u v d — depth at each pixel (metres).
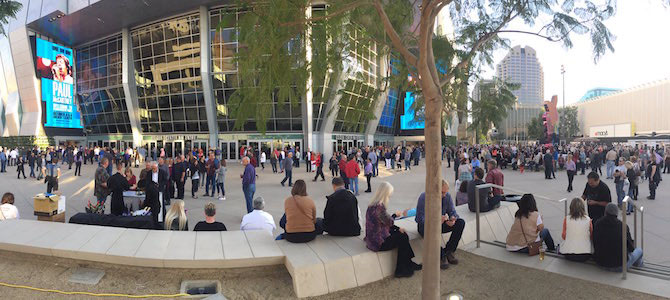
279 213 9.74
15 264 4.60
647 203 11.34
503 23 4.83
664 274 4.72
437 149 3.54
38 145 40.44
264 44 3.35
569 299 3.95
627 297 3.94
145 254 4.27
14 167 27.25
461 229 5.08
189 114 35.81
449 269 4.91
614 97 119.88
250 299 3.91
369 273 4.38
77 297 3.92
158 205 6.34
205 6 32.03
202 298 3.88
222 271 4.33
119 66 38.41
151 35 35.22
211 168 12.86
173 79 35.09
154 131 38.00
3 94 43.91
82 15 33.62
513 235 5.48
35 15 36.59
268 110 3.69
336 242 4.75
